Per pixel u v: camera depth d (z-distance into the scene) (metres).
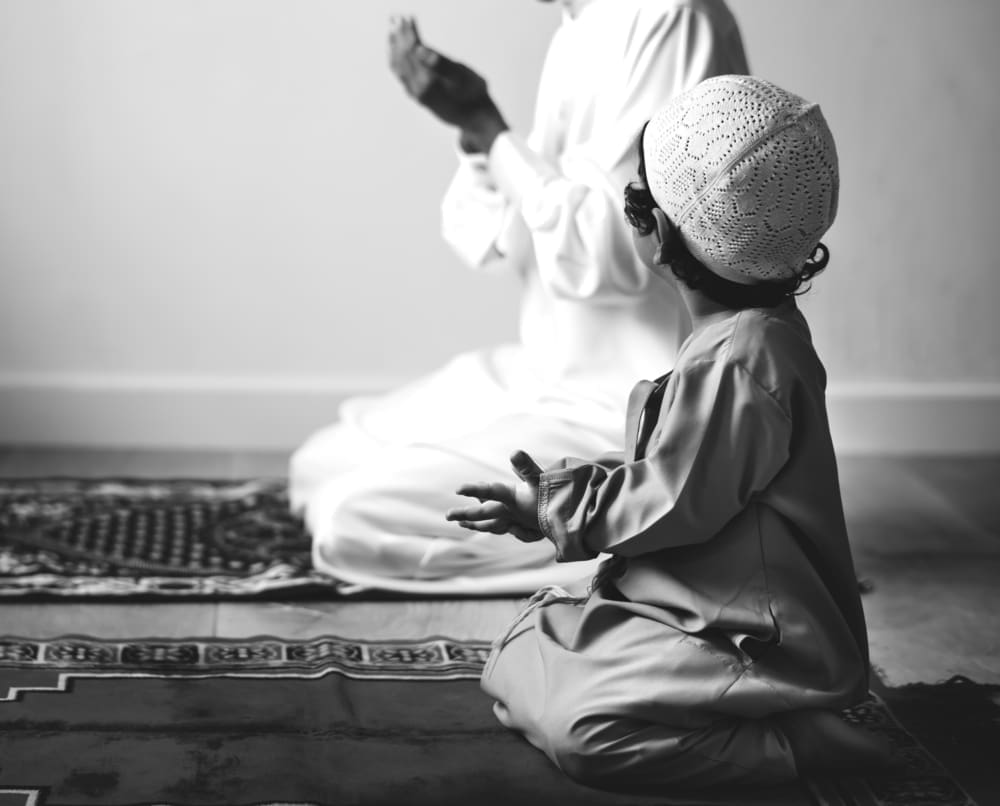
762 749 2.00
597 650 2.07
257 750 2.11
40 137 4.19
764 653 1.99
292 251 4.32
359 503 2.97
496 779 2.03
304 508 3.46
